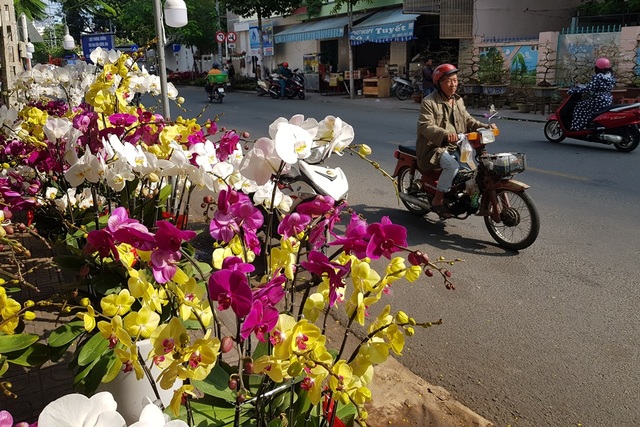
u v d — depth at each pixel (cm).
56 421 120
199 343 147
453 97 582
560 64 1542
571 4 1873
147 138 298
